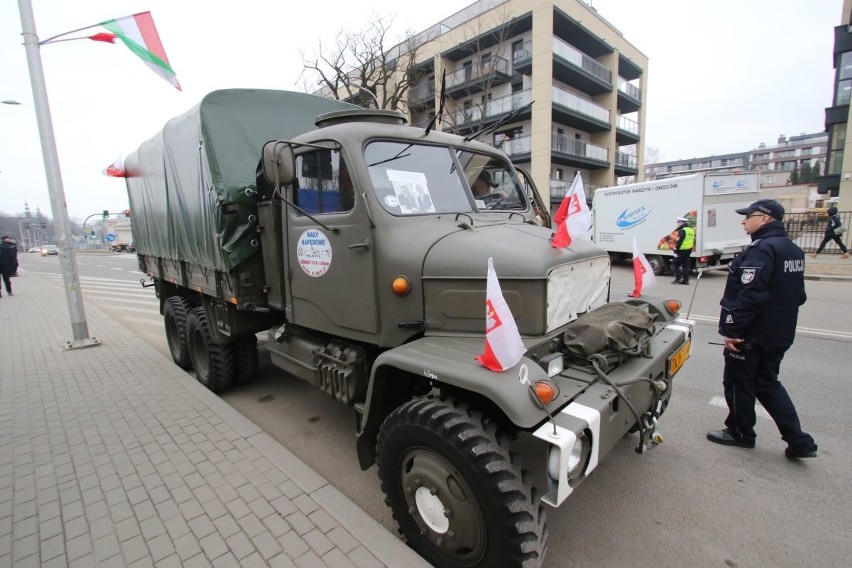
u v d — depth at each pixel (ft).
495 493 6.33
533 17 74.54
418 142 10.64
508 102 79.15
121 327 28.02
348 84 62.85
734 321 10.68
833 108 69.10
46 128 21.80
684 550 8.19
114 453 11.34
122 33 19.95
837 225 51.57
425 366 7.25
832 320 24.25
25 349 22.74
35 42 21.39
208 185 12.93
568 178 90.79
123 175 23.75
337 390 10.52
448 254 8.63
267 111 13.99
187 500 9.26
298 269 11.34
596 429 6.59
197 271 15.80
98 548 8.01
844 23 66.03
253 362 16.19
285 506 8.95
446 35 81.25
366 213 9.23
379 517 9.46
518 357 6.73
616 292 33.88
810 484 10.06
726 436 11.86
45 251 185.88
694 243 40.22
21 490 9.87
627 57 97.60
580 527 8.84
